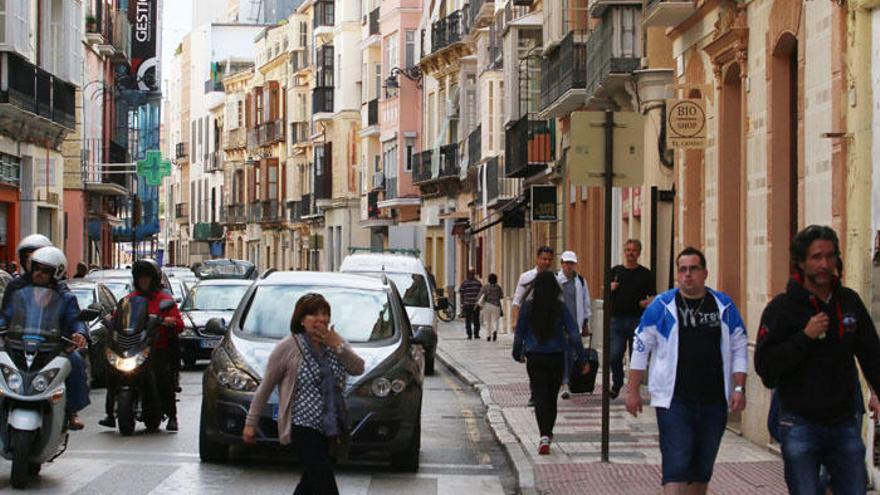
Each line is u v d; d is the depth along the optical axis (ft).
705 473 41.93
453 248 253.03
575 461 62.54
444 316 241.76
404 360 61.36
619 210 123.13
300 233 374.02
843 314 35.70
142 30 263.90
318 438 42.16
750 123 71.72
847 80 53.83
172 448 66.59
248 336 63.10
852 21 53.11
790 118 67.46
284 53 381.60
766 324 36.27
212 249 462.60
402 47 280.92
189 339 119.03
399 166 279.28
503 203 199.62
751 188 71.41
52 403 54.85
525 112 175.32
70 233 206.80
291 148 378.94
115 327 71.56
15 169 158.20
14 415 53.83
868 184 52.21
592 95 120.26
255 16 496.23
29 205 161.89
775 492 52.90
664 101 101.24
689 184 88.43
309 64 364.17
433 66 255.91
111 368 70.79
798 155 62.23
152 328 71.46
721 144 78.38
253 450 65.46
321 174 343.05
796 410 36.04
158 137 287.07
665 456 41.63
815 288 35.94
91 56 215.31
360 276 69.56
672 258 92.27
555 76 142.20
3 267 150.00
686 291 41.93
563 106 138.72
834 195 55.42
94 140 214.90
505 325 198.18
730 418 75.10
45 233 172.65
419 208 280.10
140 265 72.18
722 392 41.70
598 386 99.66
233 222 431.43
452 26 238.89
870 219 52.01
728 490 53.42
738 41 72.79
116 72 249.75
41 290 56.44
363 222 309.22
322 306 42.78
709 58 81.10
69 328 56.75
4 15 144.97
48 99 159.43
